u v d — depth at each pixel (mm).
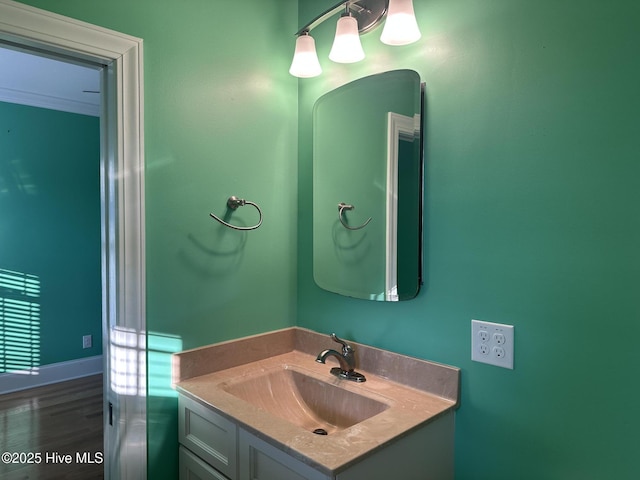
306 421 1562
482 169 1285
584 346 1094
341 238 1694
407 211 1457
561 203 1129
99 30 1323
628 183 1021
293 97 1881
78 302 3973
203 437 1408
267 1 1779
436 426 1280
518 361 1215
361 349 1618
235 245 1693
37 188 3721
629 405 1027
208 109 1601
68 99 3773
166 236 1499
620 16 1027
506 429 1242
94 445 2705
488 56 1270
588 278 1086
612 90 1042
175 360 1521
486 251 1279
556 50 1133
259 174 1767
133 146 1403
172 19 1499
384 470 1123
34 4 1212
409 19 1299
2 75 3184
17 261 3623
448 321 1374
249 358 1722
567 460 1128
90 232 4039
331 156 1733
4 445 2695
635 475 1021
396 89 1492
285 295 1869
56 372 3824
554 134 1139
